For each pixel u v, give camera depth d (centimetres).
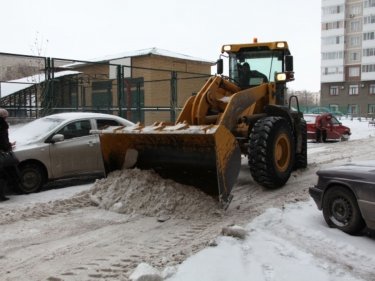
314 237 567
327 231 587
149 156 752
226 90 891
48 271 470
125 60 2442
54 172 887
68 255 516
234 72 984
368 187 548
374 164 617
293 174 1009
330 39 7400
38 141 876
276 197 786
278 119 834
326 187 612
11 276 459
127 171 761
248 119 828
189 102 828
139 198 709
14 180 818
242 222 631
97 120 970
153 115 2373
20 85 1897
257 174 810
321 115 2066
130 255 512
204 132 651
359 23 7188
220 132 656
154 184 728
